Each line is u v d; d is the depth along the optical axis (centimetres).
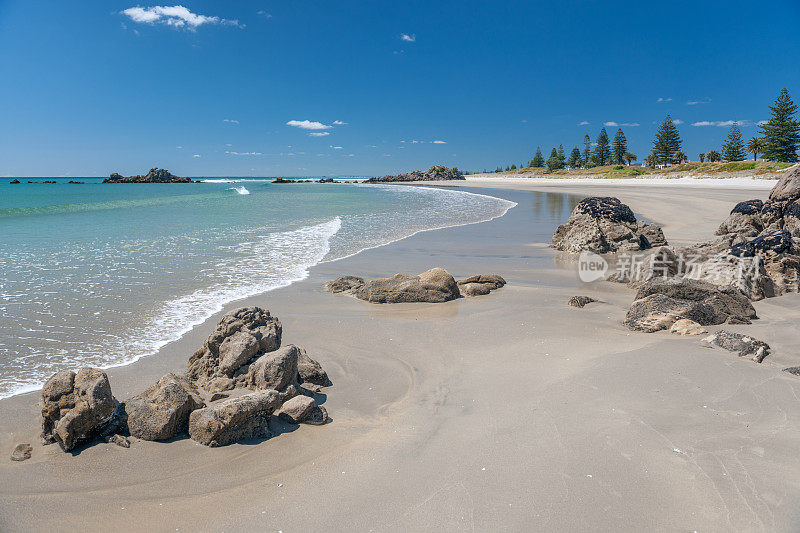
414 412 512
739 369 569
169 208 3353
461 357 671
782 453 397
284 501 366
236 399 471
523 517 338
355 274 1248
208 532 335
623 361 609
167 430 454
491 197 4909
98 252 1462
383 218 2731
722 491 355
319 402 543
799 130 7744
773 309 878
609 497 355
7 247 1539
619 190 5488
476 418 490
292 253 1529
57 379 461
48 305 895
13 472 405
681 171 8894
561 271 1311
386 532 329
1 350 678
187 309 894
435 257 1512
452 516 342
